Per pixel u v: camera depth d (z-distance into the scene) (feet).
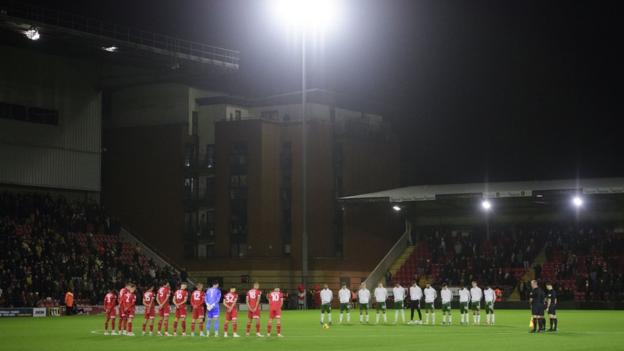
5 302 217.77
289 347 108.99
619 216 290.97
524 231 294.05
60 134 269.85
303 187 251.19
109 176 293.64
